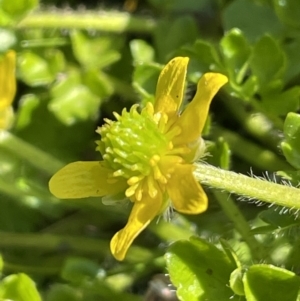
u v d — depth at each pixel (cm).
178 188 11
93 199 14
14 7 14
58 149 15
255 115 14
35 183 15
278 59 13
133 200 11
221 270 12
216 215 14
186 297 11
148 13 15
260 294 11
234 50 13
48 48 15
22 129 15
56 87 15
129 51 15
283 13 13
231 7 14
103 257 14
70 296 13
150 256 14
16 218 15
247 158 14
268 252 12
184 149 11
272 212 12
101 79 15
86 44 15
